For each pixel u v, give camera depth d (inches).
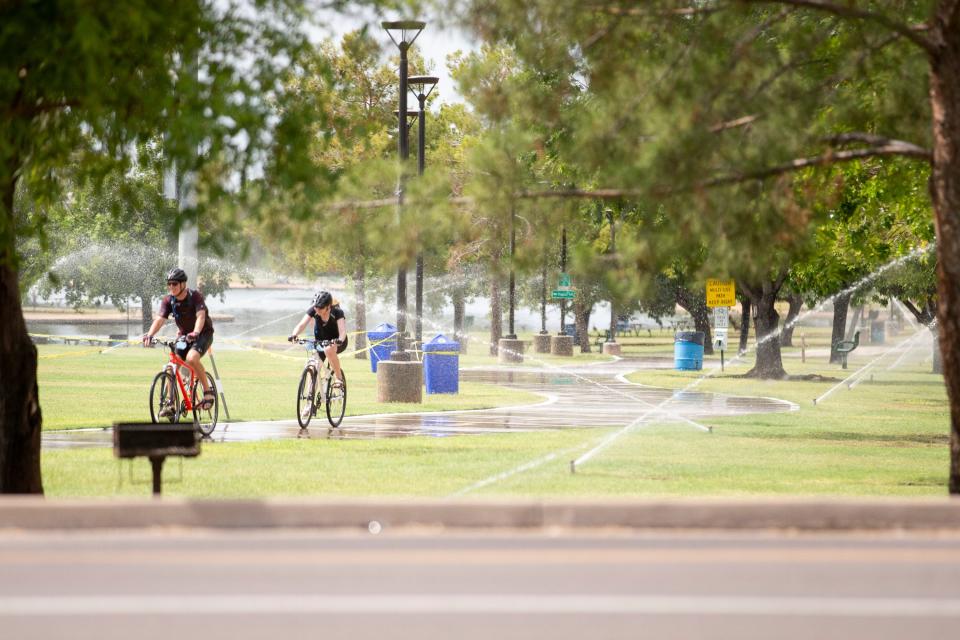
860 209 3371.1
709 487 1792.6
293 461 2064.5
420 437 2490.2
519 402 3565.5
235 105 1323.8
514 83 1662.2
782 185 1510.8
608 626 898.7
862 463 2156.7
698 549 1187.9
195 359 2313.0
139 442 1380.4
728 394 4114.2
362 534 1254.3
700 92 1456.7
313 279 6432.1
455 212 1560.0
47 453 2144.4
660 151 1411.2
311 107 1421.0
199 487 1745.8
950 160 1445.6
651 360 7057.1
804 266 4360.2
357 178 1556.3
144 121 1437.0
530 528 1283.2
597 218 3243.1
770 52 1573.6
